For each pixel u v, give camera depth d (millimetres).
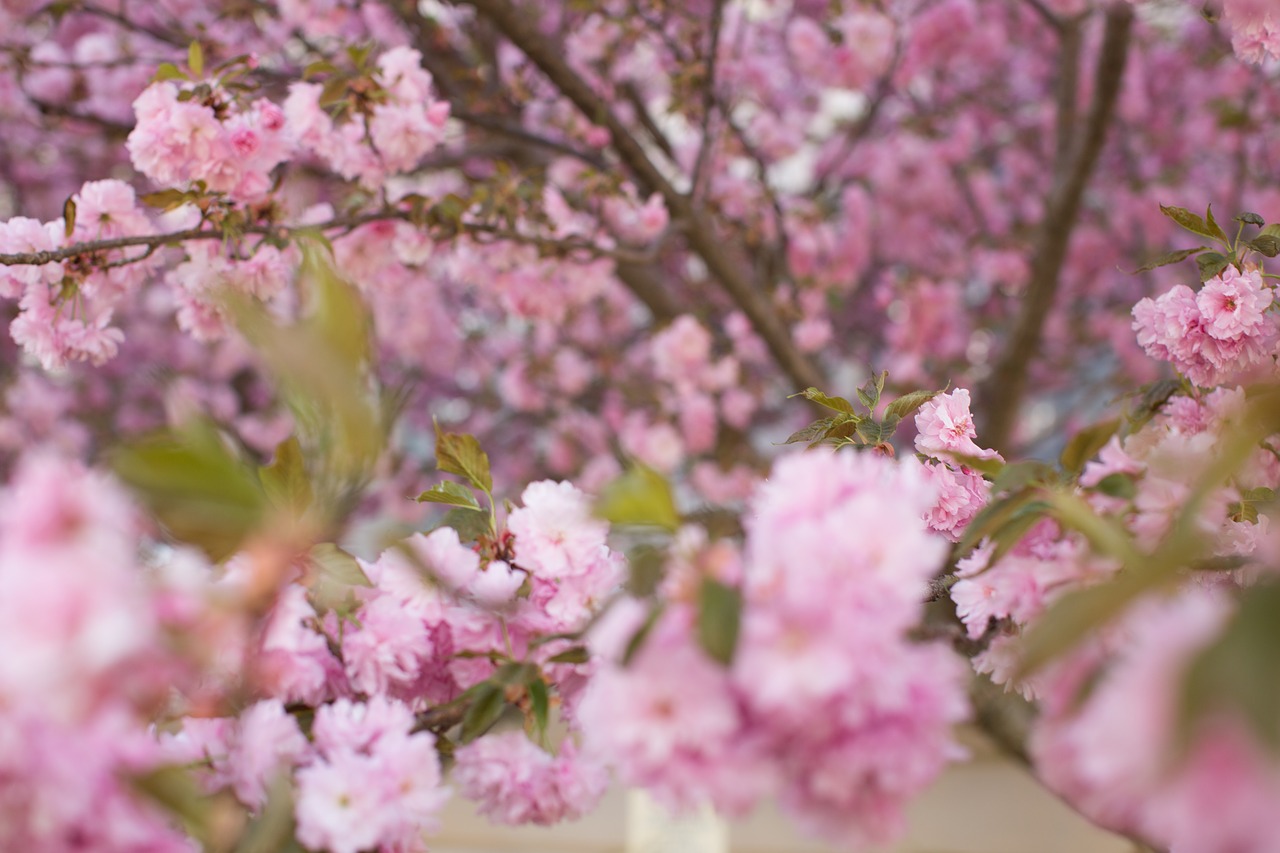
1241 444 928
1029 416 4359
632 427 3465
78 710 952
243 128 1655
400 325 3688
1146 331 1429
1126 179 3752
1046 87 3896
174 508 1074
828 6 3199
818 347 3129
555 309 2369
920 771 1057
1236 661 769
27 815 1017
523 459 4051
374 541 1193
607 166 2482
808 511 1082
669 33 2807
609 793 2658
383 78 1769
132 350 4047
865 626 1007
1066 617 909
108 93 2881
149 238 1616
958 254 3908
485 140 2953
